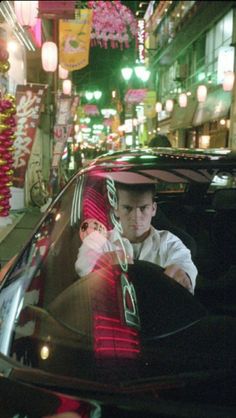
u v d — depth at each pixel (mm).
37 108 11555
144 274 2113
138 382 1556
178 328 1876
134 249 2480
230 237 2975
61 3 8359
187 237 2945
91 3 16250
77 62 14914
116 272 2133
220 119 22641
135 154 2984
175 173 2701
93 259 2285
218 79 20719
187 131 31188
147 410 1413
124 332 1824
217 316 1986
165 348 1762
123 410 1416
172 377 1586
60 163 15977
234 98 20344
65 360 1680
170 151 3062
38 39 13477
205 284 2619
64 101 15422
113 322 1874
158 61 35938
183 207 3467
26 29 9852
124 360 1680
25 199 14094
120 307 1948
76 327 1863
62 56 14836
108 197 2549
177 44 29828
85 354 1709
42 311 2004
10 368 1658
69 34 14773
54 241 2551
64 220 2680
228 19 22125
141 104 36719
